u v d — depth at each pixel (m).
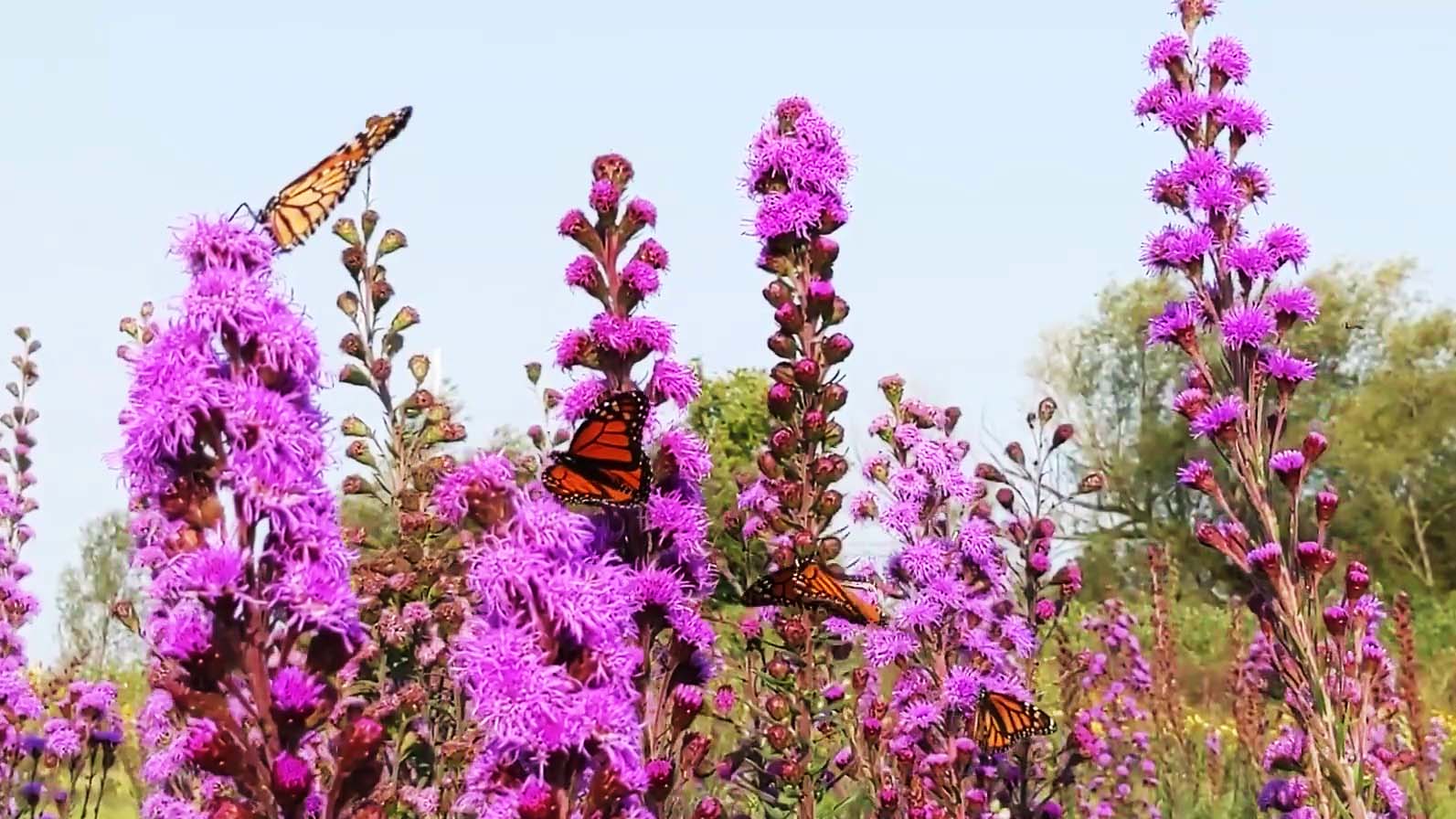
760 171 6.63
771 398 6.55
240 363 3.91
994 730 6.61
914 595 6.85
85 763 7.68
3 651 7.61
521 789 3.71
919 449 6.93
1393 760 6.21
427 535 6.98
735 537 7.39
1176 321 5.57
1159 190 5.68
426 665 6.76
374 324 7.53
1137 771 10.93
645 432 5.11
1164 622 11.60
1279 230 5.52
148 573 4.89
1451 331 44.22
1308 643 5.11
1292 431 43.91
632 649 3.88
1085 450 45.78
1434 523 43.12
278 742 3.83
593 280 5.19
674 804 4.99
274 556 3.82
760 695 6.82
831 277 6.65
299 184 5.53
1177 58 5.74
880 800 6.41
